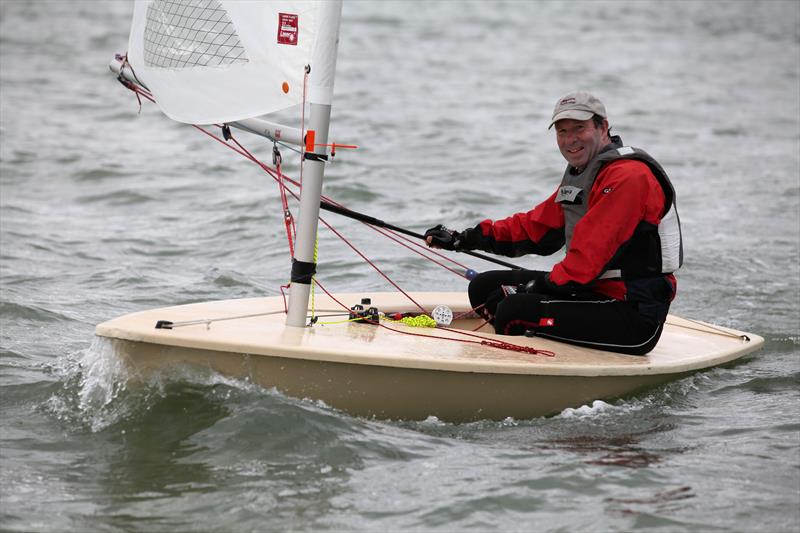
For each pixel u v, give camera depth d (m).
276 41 14.03
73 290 22.94
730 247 28.91
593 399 15.48
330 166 40.47
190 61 14.77
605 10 131.62
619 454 13.70
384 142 47.16
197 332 14.34
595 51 91.25
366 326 15.93
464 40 96.38
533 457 13.51
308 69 13.99
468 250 18.00
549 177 39.72
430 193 36.06
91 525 11.46
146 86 15.63
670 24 118.12
